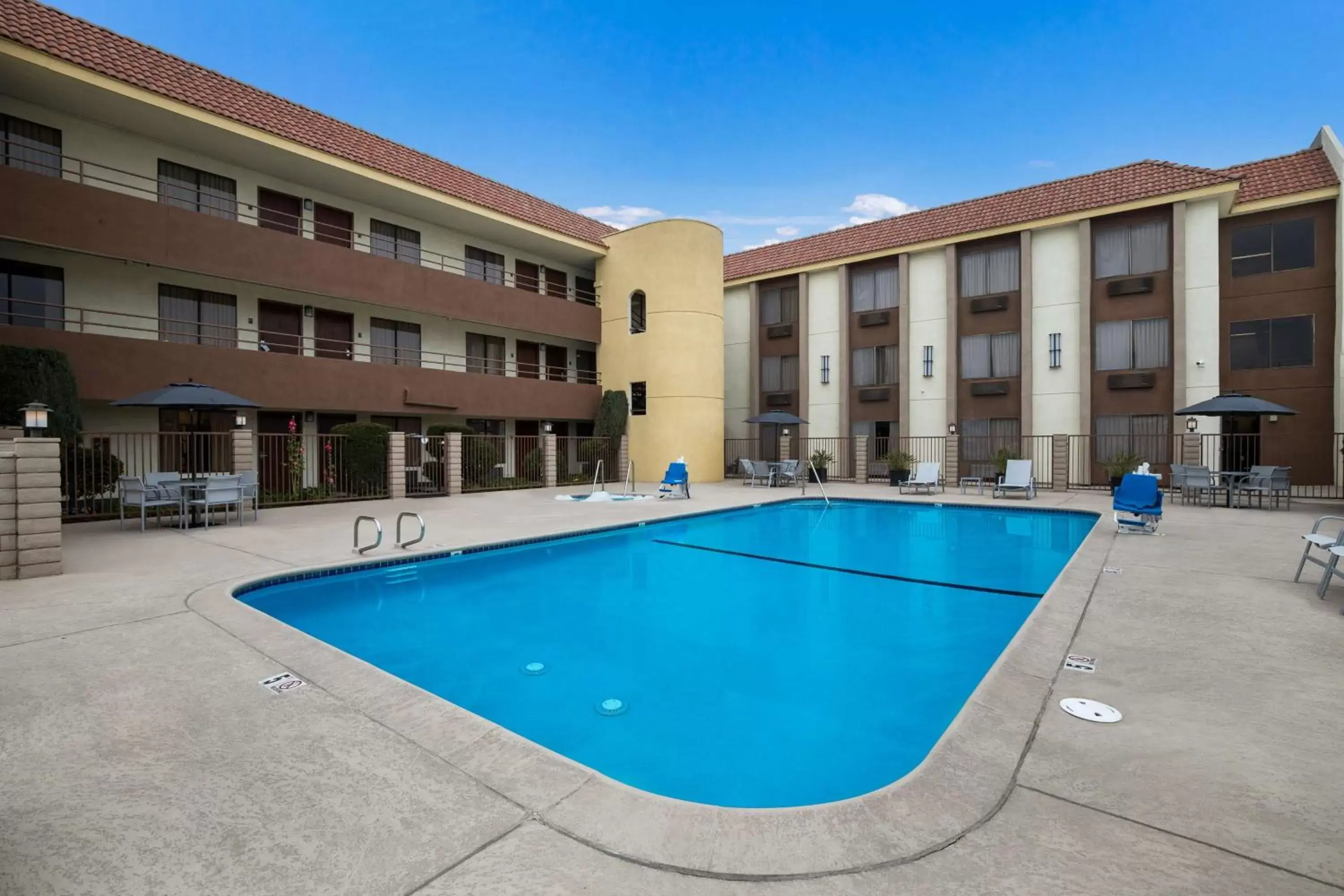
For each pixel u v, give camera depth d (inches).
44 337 482.9
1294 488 720.3
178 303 615.8
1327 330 709.9
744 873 87.0
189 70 632.4
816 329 1000.9
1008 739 126.3
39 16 536.1
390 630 250.1
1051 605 228.4
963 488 757.9
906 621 262.7
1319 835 94.7
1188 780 111.0
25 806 103.6
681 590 311.4
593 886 84.5
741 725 170.7
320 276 650.2
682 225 899.4
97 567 298.5
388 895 82.5
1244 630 200.4
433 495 695.7
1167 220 743.1
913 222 957.2
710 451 920.9
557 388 888.3
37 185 483.5
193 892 83.3
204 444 614.5
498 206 831.1
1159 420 740.0
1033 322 819.4
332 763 118.3
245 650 181.3
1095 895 81.4
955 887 83.5
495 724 135.0
